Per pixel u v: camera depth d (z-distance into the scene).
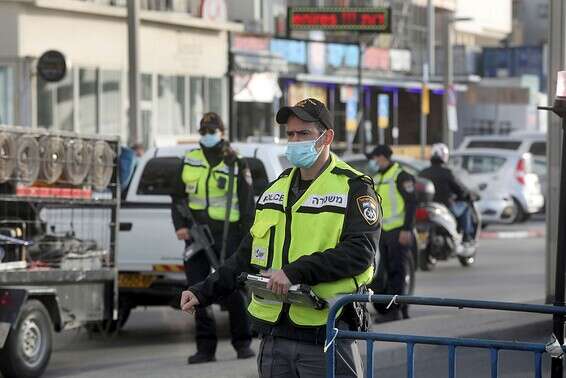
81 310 26.30
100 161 26.70
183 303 14.03
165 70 74.56
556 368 13.83
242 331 26.17
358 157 49.72
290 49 87.94
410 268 32.50
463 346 13.66
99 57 67.75
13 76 61.91
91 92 67.25
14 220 25.23
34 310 24.38
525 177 71.56
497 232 66.69
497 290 40.66
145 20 72.25
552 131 30.16
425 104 84.44
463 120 125.12
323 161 13.73
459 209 48.03
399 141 111.25
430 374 23.38
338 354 13.52
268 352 13.80
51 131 25.34
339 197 13.51
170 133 75.25
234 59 80.50
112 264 27.08
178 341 30.44
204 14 77.25
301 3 95.75
